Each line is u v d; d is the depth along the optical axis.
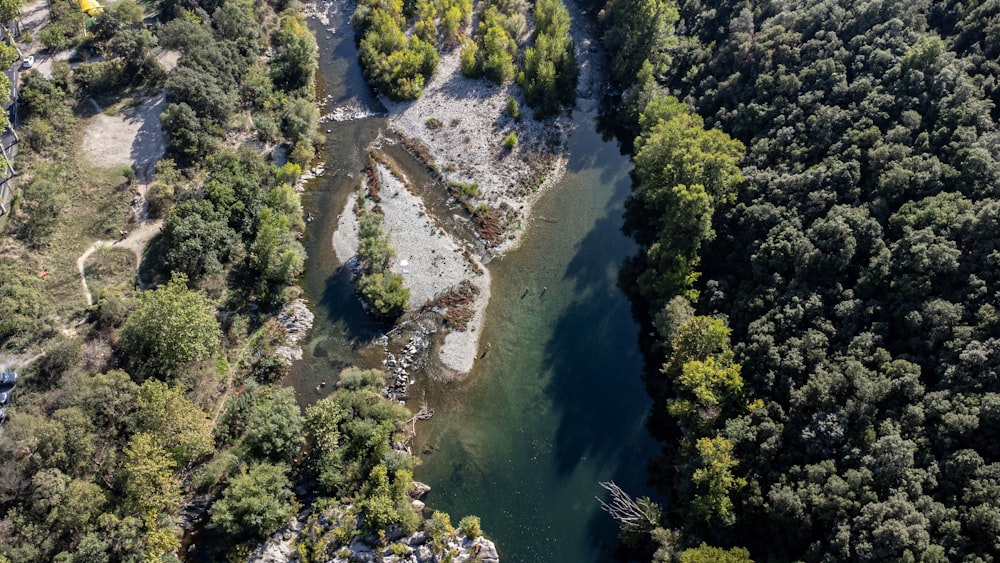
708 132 93.75
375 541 69.25
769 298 79.31
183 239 87.81
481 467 80.69
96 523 63.66
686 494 72.31
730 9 118.69
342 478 73.56
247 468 72.06
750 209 87.38
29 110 99.00
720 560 60.91
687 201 85.81
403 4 142.88
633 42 123.75
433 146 118.06
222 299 91.62
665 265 90.75
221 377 84.06
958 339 65.19
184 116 100.88
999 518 54.19
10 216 86.69
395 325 93.44
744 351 77.06
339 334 92.25
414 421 84.12
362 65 133.00
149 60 110.75
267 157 110.81
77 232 89.94
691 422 76.56
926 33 90.56
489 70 128.75
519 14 138.12
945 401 62.59
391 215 106.44
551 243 106.25
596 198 113.19
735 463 68.06
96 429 69.44
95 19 112.94
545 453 82.38
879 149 80.62
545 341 93.94
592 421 85.50
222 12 119.62
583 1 150.25
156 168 98.00
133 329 76.56
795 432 69.06
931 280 70.06
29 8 120.25
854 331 72.31
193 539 69.56
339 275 98.75
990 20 84.06
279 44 131.62
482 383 88.81
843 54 94.62
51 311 80.50
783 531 65.50
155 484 66.38
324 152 116.19
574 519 76.75
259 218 98.25
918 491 59.34
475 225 106.75
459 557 69.88
